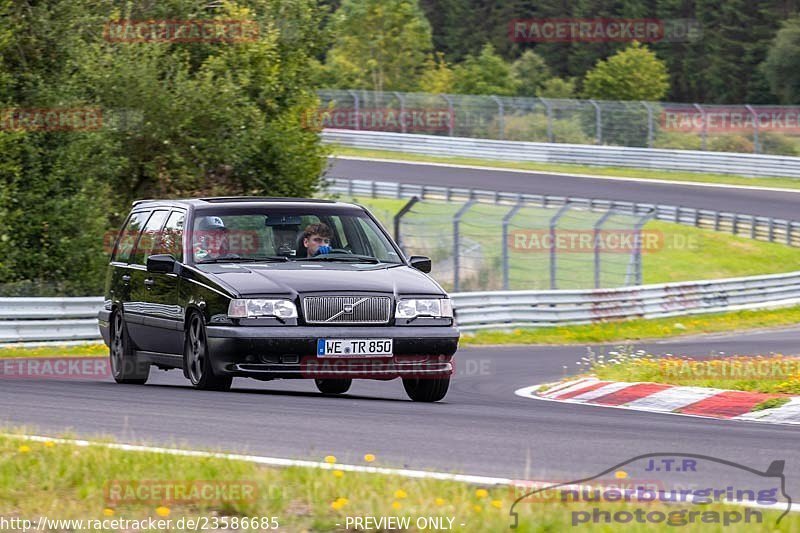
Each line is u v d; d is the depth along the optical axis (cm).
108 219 9288
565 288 11600
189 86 9212
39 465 2230
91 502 1978
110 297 4453
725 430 3139
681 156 18550
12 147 7856
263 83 10131
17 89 8225
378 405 3478
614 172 18575
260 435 2728
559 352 7462
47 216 7981
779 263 14175
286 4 10750
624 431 3005
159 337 4000
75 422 2916
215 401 3384
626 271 11588
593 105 19912
